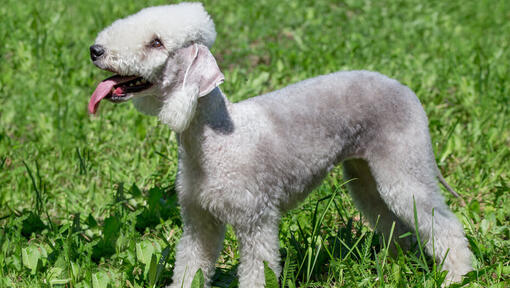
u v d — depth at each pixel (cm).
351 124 355
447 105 644
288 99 350
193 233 352
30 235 434
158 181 502
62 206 473
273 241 336
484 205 472
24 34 819
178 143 332
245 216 326
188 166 330
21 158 533
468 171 514
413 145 357
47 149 546
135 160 520
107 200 466
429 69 744
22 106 632
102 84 312
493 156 530
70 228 401
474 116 604
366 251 363
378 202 401
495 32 963
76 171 516
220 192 321
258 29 908
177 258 363
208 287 366
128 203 468
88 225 434
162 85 315
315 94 353
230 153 321
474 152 536
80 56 761
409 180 358
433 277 352
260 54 795
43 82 687
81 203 470
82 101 640
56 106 629
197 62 309
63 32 849
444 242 366
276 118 339
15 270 375
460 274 367
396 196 360
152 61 307
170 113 304
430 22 982
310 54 781
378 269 348
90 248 388
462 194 479
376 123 358
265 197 331
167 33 308
